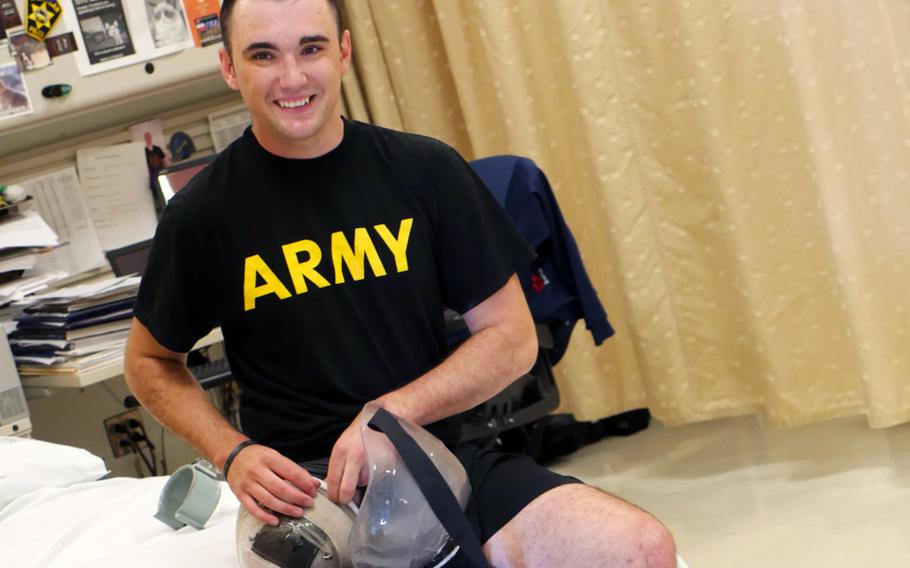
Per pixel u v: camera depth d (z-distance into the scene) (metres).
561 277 2.93
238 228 1.80
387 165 1.82
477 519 1.72
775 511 2.89
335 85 1.77
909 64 2.96
